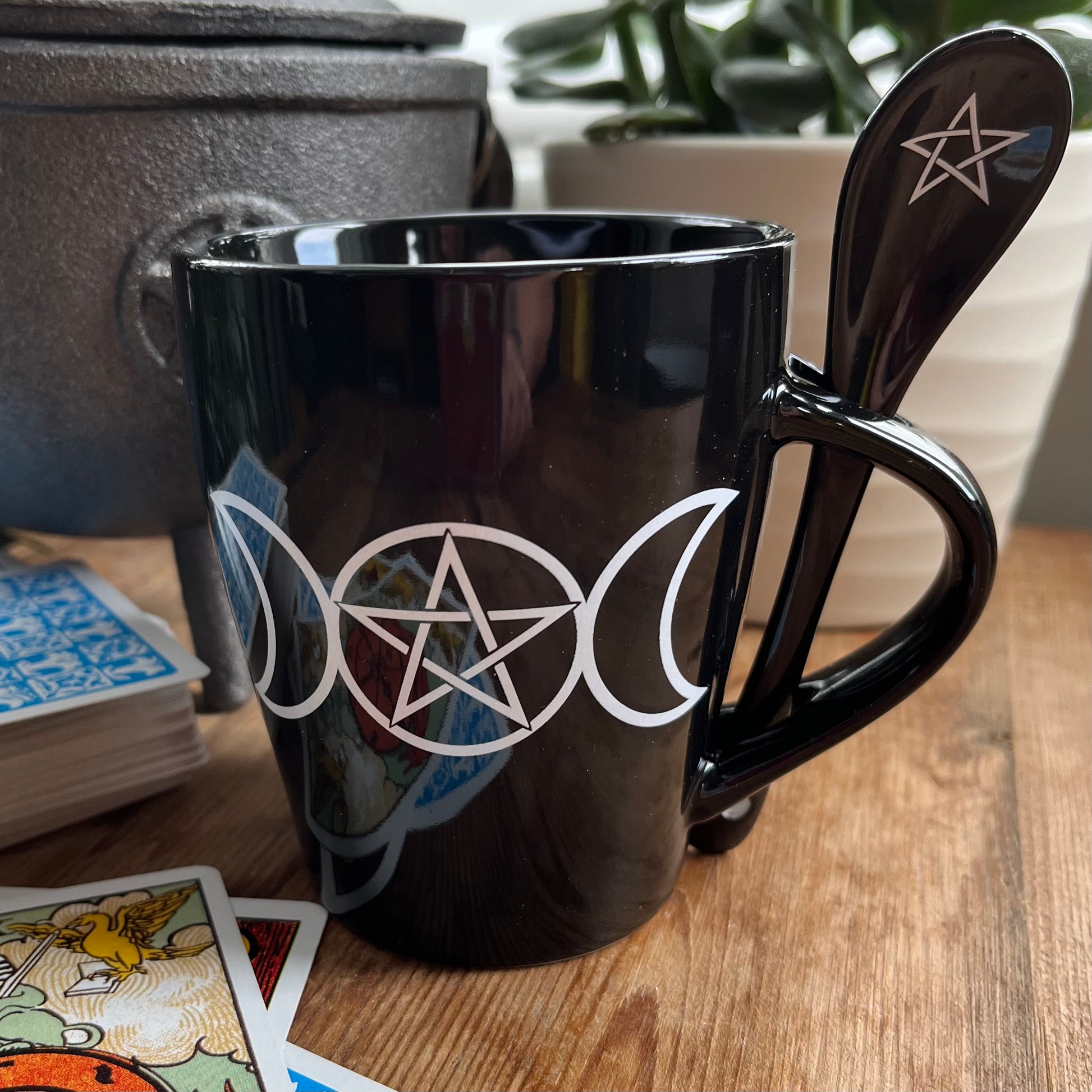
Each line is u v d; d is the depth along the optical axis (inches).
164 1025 10.0
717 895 12.4
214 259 9.0
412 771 9.8
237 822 13.8
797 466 17.1
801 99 16.4
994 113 8.9
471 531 8.7
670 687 10.0
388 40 13.9
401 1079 9.7
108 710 13.4
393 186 14.1
